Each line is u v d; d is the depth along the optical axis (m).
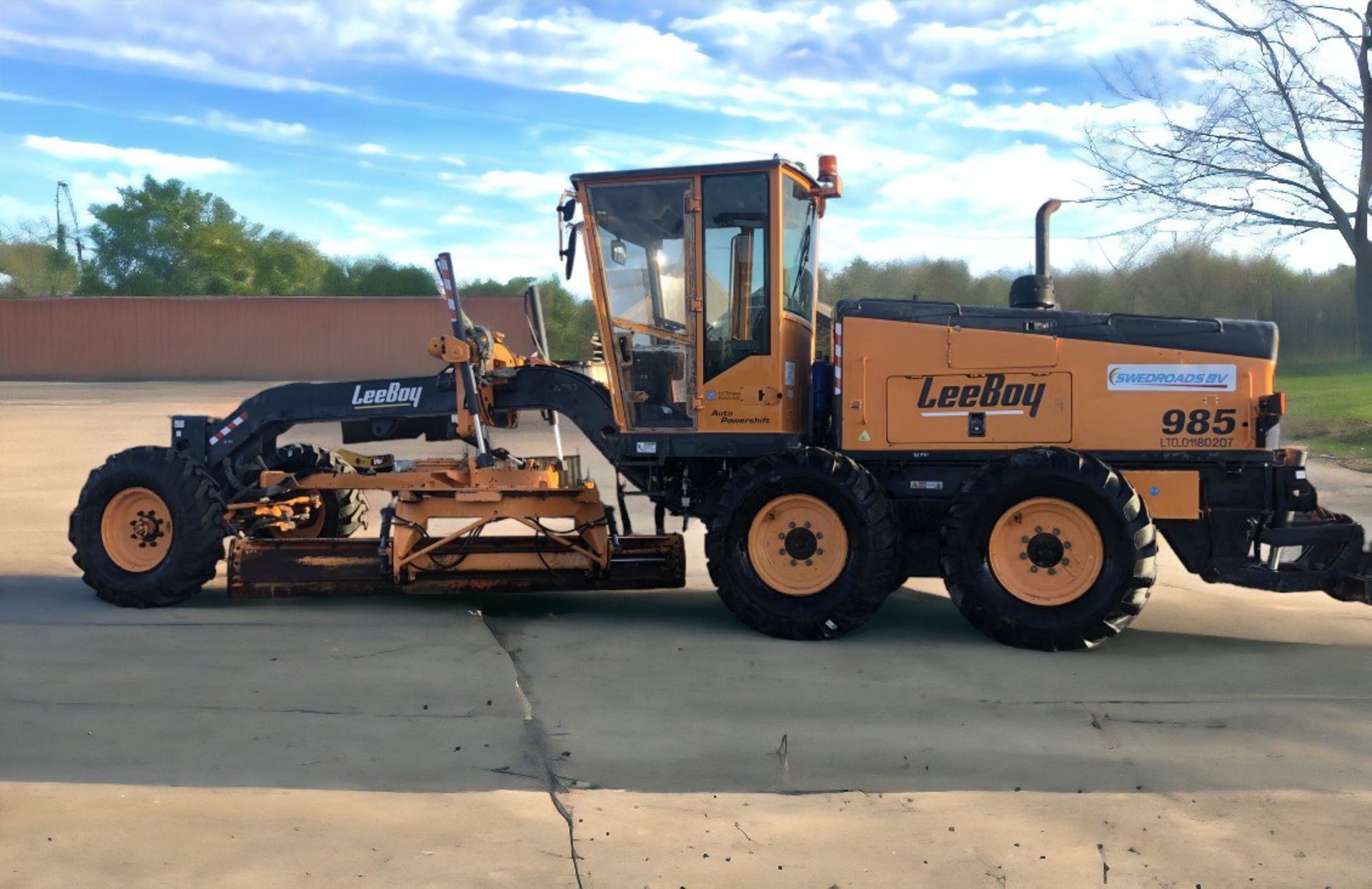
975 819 3.97
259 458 7.89
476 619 7.12
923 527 6.91
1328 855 3.68
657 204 6.97
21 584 8.26
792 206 7.13
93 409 25.31
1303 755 4.64
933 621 7.19
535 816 3.95
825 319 7.71
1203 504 6.62
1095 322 6.70
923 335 6.84
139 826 3.82
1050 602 6.37
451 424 7.86
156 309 36.62
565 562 7.25
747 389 6.91
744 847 3.72
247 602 7.61
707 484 7.30
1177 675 5.88
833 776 4.38
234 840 3.72
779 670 5.93
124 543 7.53
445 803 4.06
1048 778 4.37
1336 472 14.38
